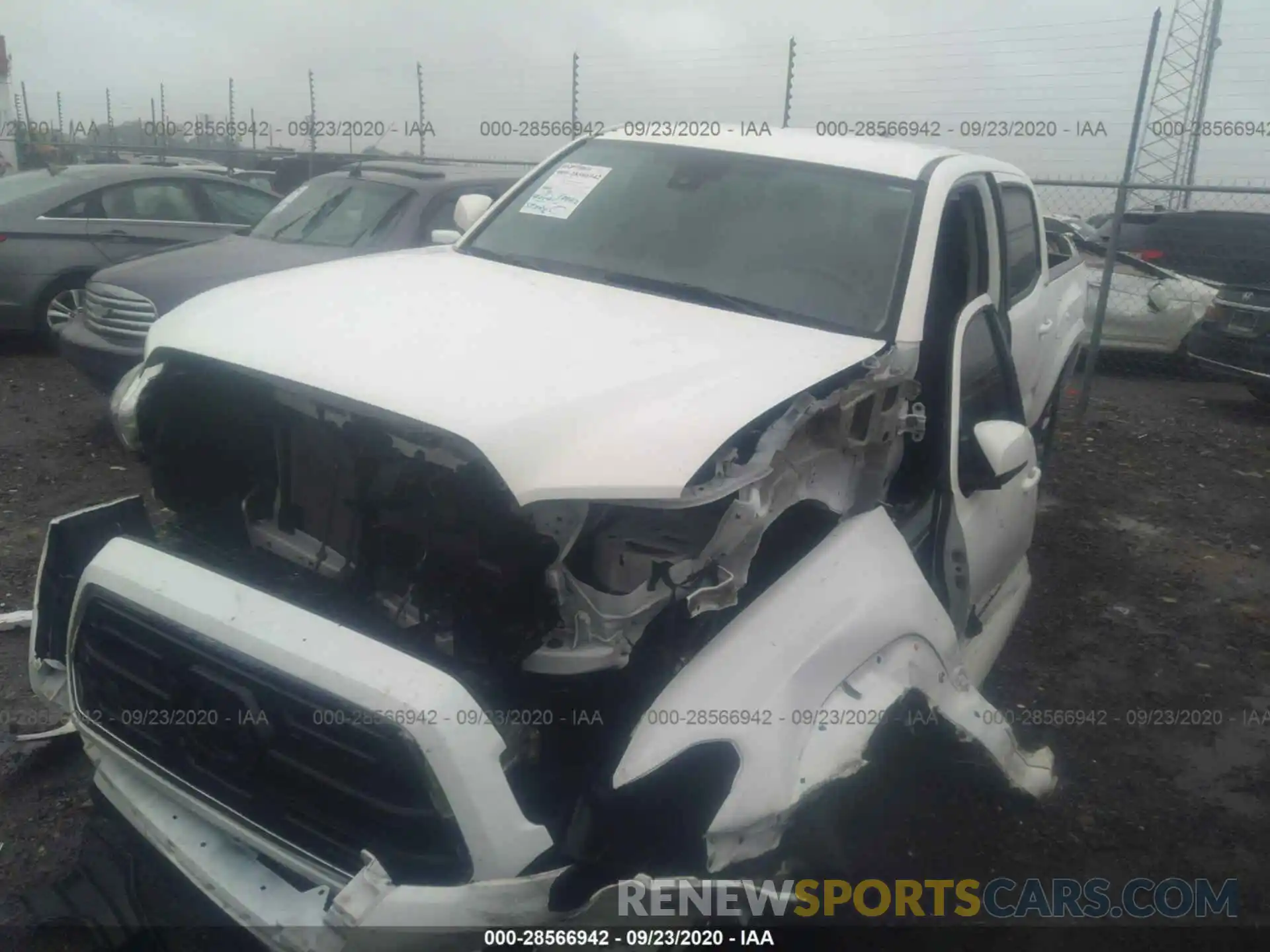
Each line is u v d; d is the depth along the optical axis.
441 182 7.06
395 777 2.14
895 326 3.35
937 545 3.16
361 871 2.12
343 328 2.82
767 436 2.49
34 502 5.40
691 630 2.45
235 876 2.38
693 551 2.41
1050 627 4.86
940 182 3.88
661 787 2.23
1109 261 8.35
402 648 2.46
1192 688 4.41
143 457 3.10
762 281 3.55
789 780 2.24
